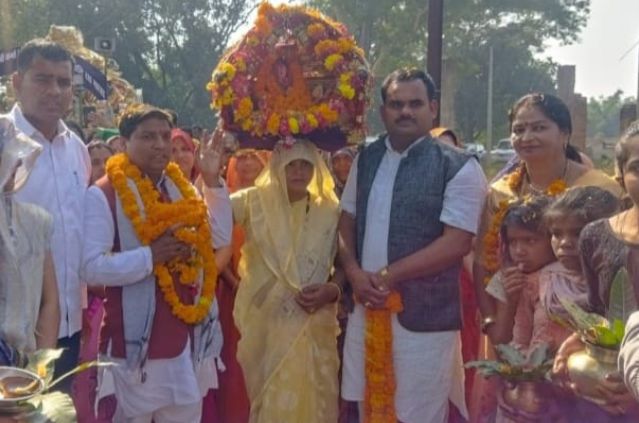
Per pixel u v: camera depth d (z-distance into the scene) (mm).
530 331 3582
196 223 4000
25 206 3219
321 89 4215
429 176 3965
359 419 4207
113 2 38031
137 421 3963
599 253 2961
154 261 3889
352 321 4184
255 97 4227
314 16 4203
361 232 4098
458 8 27234
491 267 3930
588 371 2824
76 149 4270
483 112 32469
